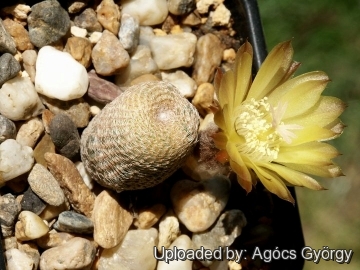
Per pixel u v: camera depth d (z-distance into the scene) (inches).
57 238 4.4
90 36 4.8
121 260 4.4
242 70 4.1
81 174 4.6
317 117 4.3
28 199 4.3
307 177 4.1
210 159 4.4
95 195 4.6
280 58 4.2
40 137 4.5
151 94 3.9
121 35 4.7
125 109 3.9
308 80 4.2
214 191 4.7
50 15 4.5
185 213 4.6
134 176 4.1
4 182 4.3
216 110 4.0
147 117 3.9
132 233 4.5
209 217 4.7
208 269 4.8
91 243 4.4
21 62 4.6
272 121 4.1
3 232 4.2
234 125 4.2
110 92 4.7
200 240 4.7
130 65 4.8
